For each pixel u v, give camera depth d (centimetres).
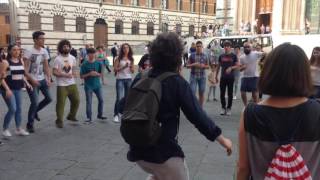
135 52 4547
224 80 968
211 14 6269
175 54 284
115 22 4834
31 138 728
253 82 937
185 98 277
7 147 664
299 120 196
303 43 2220
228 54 965
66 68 804
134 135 265
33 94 762
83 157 611
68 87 814
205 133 282
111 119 912
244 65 941
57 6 4097
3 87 701
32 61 764
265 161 200
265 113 200
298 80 197
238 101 1219
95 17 4559
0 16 4303
